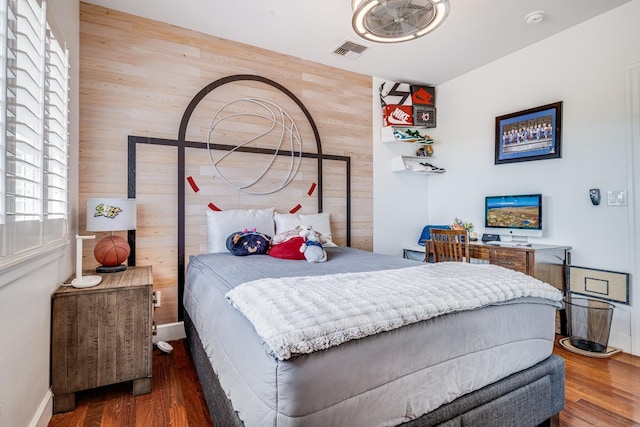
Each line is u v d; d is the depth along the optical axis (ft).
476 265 6.07
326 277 4.92
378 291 4.16
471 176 11.98
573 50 9.07
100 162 8.05
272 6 8.10
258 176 10.07
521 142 10.30
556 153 9.41
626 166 8.09
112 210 6.77
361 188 12.14
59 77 5.68
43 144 4.39
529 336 4.73
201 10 8.28
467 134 12.09
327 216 10.55
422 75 12.28
